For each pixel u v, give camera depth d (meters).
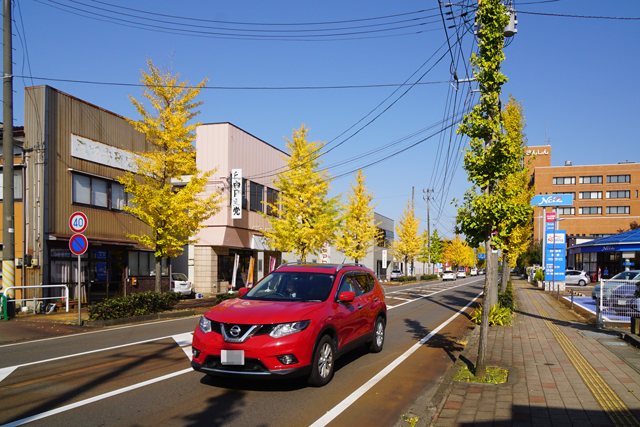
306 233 23.55
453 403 5.34
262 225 30.70
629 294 12.67
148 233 22.31
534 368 7.07
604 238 37.06
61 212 17.00
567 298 23.67
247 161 28.55
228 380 6.46
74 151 17.73
